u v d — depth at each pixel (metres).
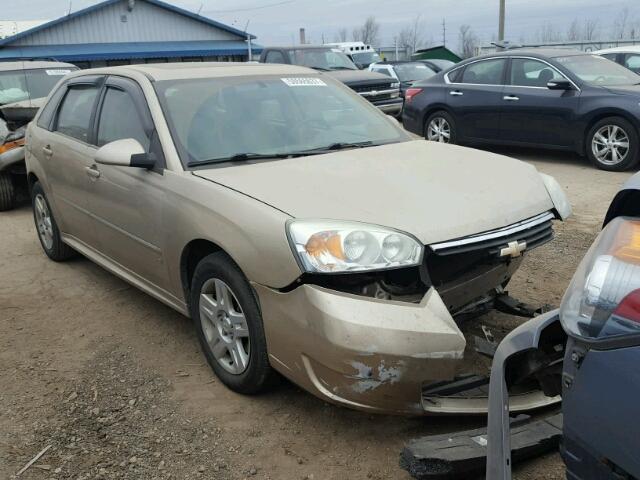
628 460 1.67
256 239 2.84
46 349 3.98
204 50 35.66
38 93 9.52
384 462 2.76
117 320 4.37
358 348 2.51
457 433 2.62
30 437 3.04
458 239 2.81
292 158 3.64
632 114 8.46
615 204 2.18
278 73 4.38
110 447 2.94
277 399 3.27
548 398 2.87
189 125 3.70
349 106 4.39
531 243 3.10
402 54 47.16
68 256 5.60
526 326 2.25
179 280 3.58
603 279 1.78
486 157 3.72
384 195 3.00
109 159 3.58
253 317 2.98
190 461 2.82
